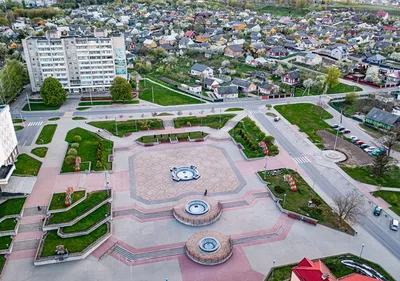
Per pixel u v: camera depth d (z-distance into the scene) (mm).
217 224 100312
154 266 85938
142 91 199875
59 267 85188
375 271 84188
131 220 101250
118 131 153375
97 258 88125
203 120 165000
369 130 158500
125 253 89625
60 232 93938
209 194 113188
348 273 83438
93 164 127375
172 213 104250
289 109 179375
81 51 185125
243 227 99250
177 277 82688
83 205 104438
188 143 146125
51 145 139750
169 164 130125
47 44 179500
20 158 128500
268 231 97812
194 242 91812
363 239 95375
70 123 159625
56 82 174125
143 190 114562
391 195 112812
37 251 87750
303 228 99062
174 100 188750
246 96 195750
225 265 86375
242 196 112688
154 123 159750
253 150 138875
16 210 101312
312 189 115812
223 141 148125
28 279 81562
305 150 141000
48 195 109500
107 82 195375
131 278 82375
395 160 133375
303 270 71938
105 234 94250
